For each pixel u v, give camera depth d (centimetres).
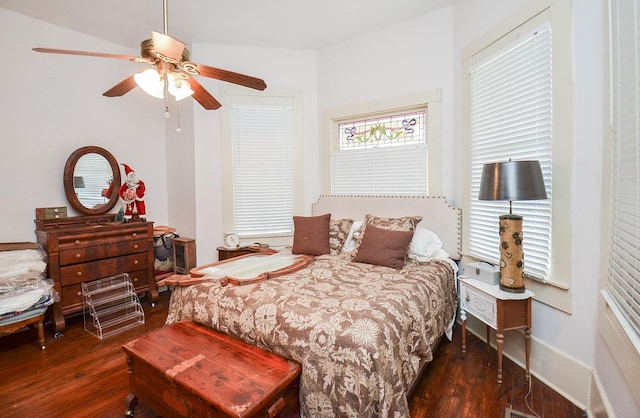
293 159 400
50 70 328
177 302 225
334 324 157
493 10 255
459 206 305
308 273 243
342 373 146
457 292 287
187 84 225
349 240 329
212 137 386
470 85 282
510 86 240
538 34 214
